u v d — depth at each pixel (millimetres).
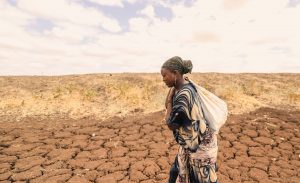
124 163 4875
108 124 6828
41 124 6863
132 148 5453
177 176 3102
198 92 2686
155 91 9367
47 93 9180
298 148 5625
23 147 5543
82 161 4965
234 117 7254
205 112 2686
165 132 6246
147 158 5051
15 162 4961
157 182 4297
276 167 4855
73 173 4578
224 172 4605
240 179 4426
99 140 5875
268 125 6719
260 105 8289
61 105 8148
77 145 5625
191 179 2867
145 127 6566
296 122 7008
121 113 7605
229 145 5621
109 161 4969
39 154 5254
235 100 8430
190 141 2668
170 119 2672
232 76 12016
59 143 5719
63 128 6594
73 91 9188
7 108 7930
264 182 4379
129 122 6938
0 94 9031
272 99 9125
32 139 5918
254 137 6062
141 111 7742
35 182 4312
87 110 7840
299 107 8414
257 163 4969
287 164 4980
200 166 2750
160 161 4926
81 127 6652
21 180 4379
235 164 4895
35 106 8070
